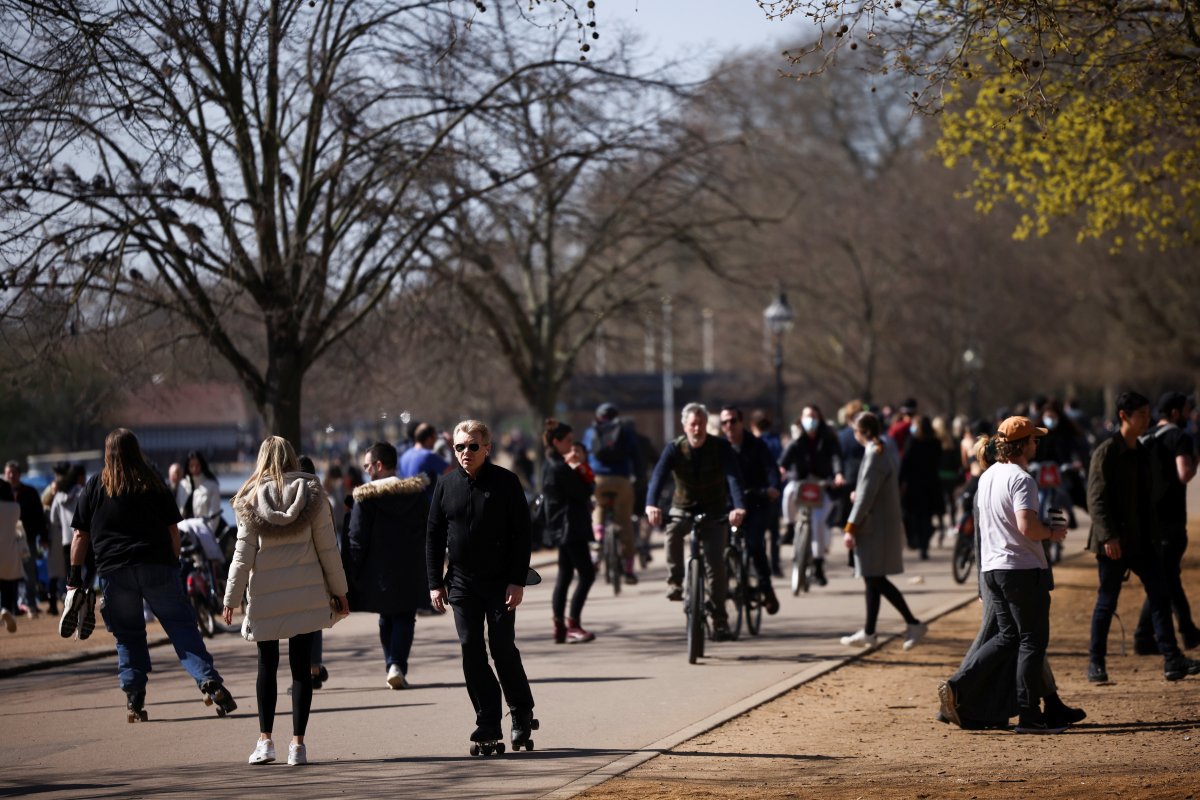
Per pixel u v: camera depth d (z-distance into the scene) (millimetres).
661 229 75688
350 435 158500
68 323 44781
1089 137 41656
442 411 94438
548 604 47469
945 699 24594
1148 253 126750
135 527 26719
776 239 124875
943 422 66312
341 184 51312
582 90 53938
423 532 30500
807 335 133875
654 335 88312
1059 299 135750
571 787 20641
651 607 45500
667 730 25328
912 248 128625
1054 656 33312
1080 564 54312
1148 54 32250
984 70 34375
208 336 48094
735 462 34375
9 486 44312
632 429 59188
